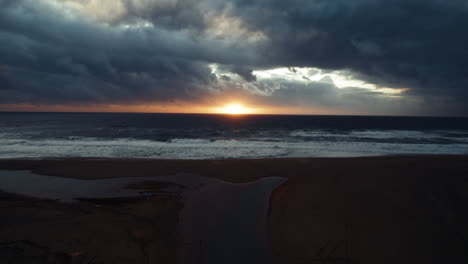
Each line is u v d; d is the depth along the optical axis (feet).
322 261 15.78
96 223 19.36
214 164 41.65
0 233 16.66
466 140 87.40
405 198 24.35
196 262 15.75
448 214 21.11
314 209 22.66
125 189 29.17
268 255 16.46
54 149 63.26
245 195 27.02
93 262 14.34
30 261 13.74
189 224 20.48
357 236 18.30
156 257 15.93
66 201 24.88
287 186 29.55
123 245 16.60
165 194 27.43
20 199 24.94
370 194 25.61
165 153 59.57
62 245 15.64
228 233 19.15
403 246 17.11
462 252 16.42
